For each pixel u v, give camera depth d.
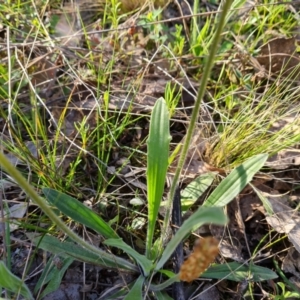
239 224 0.29
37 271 0.27
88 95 0.34
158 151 0.25
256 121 0.31
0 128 0.32
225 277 0.26
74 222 0.28
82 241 0.22
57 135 0.29
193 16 0.35
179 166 0.21
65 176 0.31
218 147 0.31
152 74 0.36
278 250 0.28
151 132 0.25
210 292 0.26
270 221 0.28
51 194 0.25
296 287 0.26
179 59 0.36
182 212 0.28
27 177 0.30
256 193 0.29
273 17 0.38
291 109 0.31
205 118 0.34
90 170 0.31
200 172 0.31
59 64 0.36
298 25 0.38
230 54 0.37
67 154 0.31
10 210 0.28
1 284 0.22
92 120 0.33
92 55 0.36
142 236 0.28
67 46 0.36
